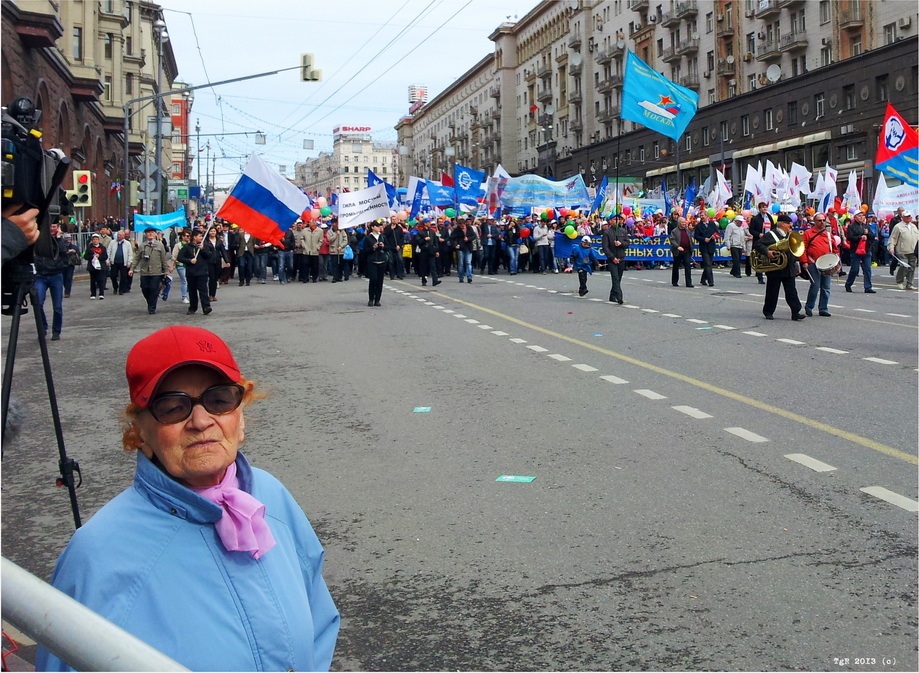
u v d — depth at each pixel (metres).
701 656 3.77
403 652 3.90
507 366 11.32
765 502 5.77
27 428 8.56
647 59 78.56
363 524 5.56
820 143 56.53
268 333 15.35
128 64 67.94
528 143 107.75
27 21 29.84
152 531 1.89
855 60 52.66
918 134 24.27
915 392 9.23
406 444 7.52
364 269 31.70
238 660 1.87
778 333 13.91
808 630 3.98
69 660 1.35
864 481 6.19
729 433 7.62
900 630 3.97
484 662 3.79
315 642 2.15
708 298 20.09
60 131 39.28
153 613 1.82
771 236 15.96
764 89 61.41
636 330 14.59
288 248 29.73
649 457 6.91
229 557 1.94
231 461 2.03
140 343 2.02
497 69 113.44
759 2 62.09
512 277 30.14
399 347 13.25
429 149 151.88
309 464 6.97
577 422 8.15
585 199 37.72
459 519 5.59
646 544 5.08
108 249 26.27
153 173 38.81
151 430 1.99
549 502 5.88
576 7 90.62
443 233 31.44
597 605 4.30
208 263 19.22
